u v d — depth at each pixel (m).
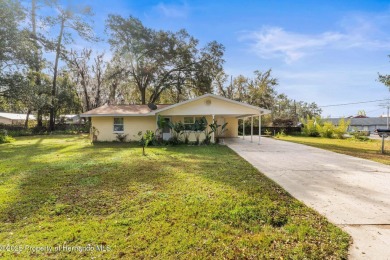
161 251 2.79
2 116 39.34
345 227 3.42
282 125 31.25
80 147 12.89
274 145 14.42
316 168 7.49
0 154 10.15
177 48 26.42
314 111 51.50
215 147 13.02
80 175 6.26
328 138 22.80
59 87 29.41
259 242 2.99
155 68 27.00
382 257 2.68
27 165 7.61
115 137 16.56
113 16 25.09
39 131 25.81
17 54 17.98
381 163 8.44
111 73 27.88
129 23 25.05
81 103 32.03
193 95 33.19
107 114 15.78
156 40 25.83
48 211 3.92
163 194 4.71
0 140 15.34
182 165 7.66
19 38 17.34
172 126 14.63
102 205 4.18
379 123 54.75
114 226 3.40
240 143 15.51
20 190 4.97
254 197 4.59
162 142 14.86
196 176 6.18
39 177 6.04
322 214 3.86
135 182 5.59
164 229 3.31
